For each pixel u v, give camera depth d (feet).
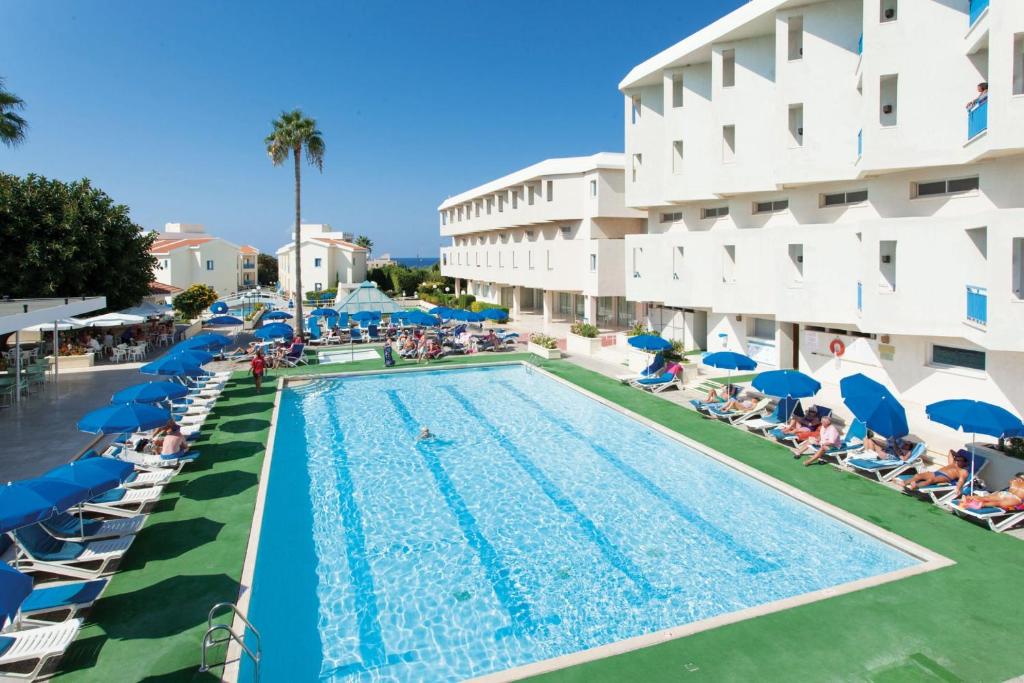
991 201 49.55
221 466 48.91
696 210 92.68
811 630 26.86
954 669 24.12
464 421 65.21
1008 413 37.65
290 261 270.46
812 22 64.13
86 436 54.19
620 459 52.60
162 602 29.43
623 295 118.62
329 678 25.93
